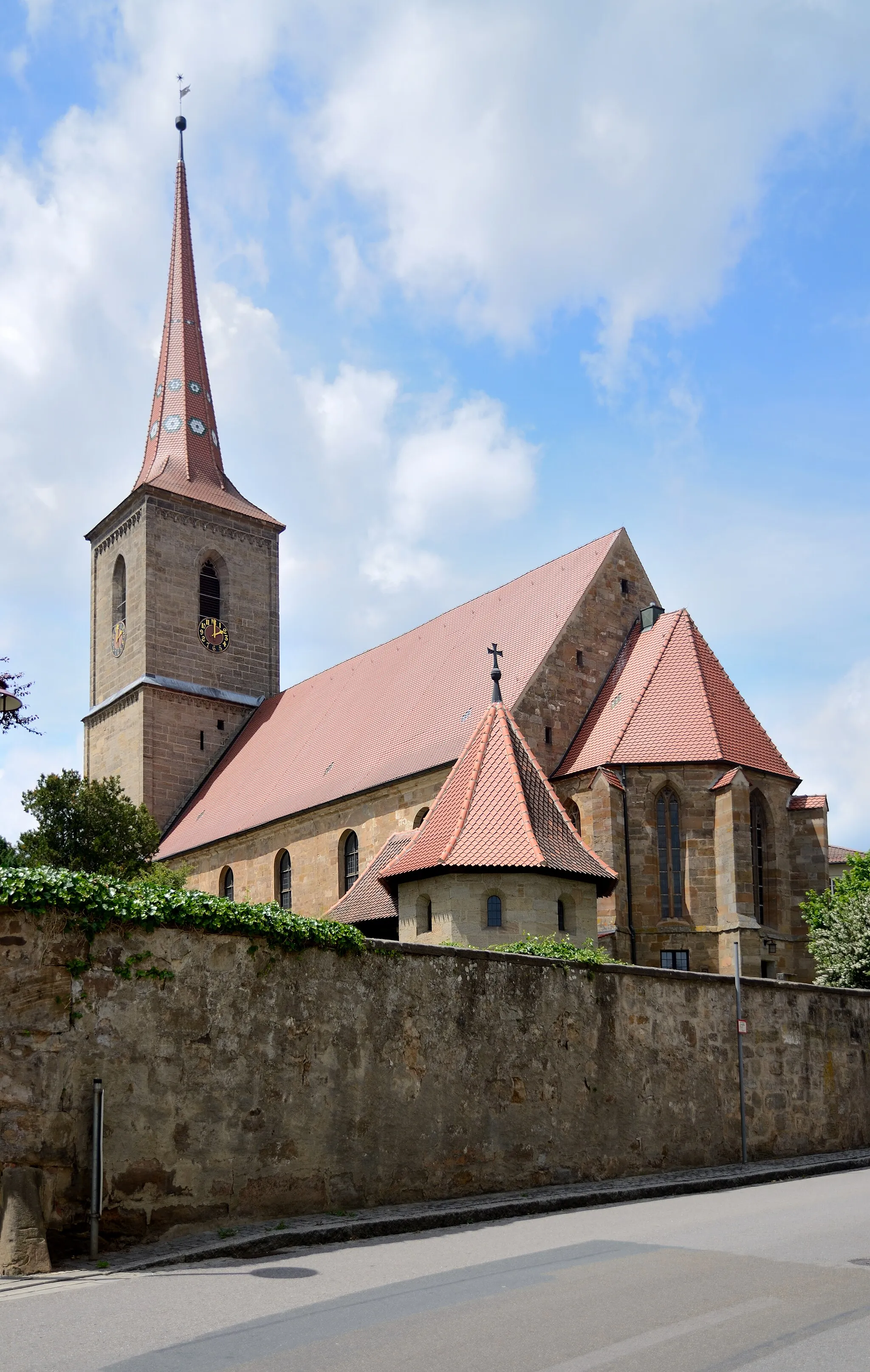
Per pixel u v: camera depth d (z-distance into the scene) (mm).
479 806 39156
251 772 68250
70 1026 17281
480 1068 22453
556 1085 23703
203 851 66438
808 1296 13125
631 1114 25062
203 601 77312
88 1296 14195
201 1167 18250
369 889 45500
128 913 17953
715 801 47656
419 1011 21703
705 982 27484
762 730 51094
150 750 72500
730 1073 27531
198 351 83688
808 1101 29531
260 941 19547
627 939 46500
